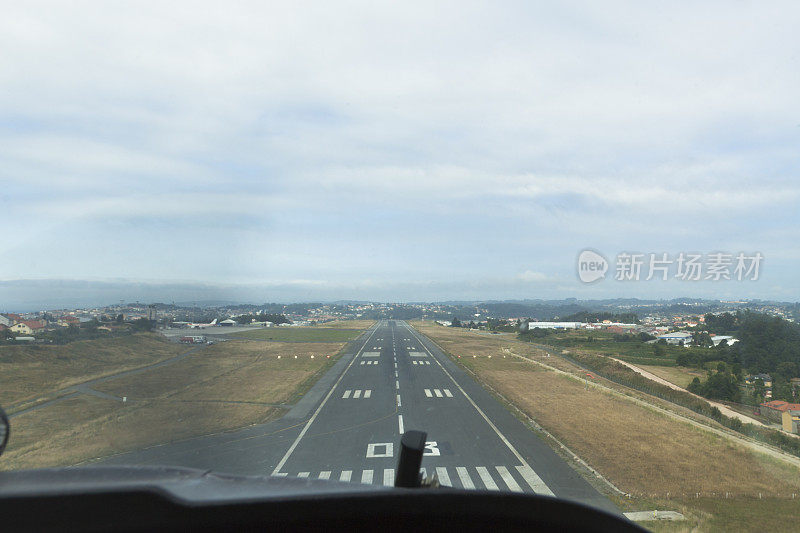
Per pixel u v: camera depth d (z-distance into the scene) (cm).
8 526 157
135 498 157
